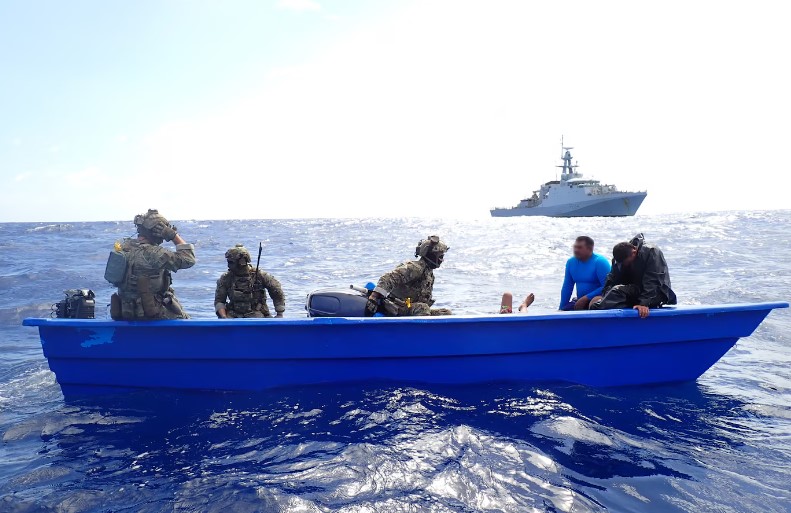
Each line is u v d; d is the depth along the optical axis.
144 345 4.13
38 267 14.41
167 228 4.03
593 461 2.98
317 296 4.55
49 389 4.46
